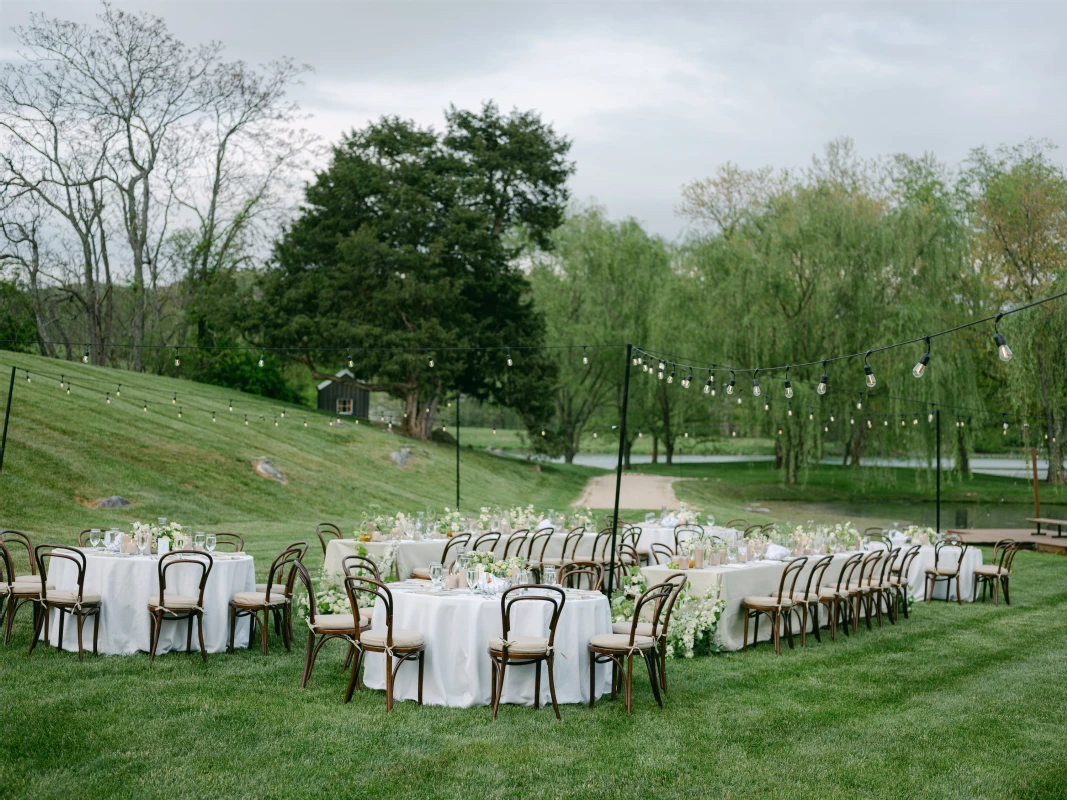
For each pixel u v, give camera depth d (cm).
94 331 3906
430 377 3769
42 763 550
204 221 4159
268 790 523
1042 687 817
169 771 545
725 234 4253
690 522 1416
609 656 722
